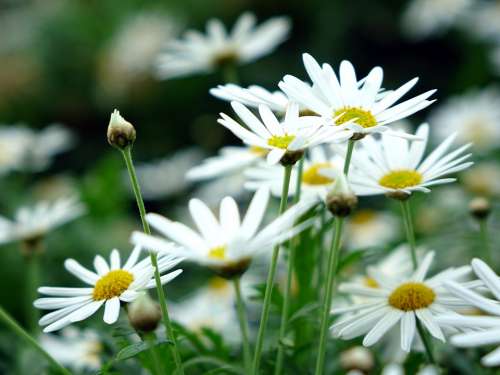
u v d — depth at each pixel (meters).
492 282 0.42
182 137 1.69
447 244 0.71
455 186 0.89
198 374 0.52
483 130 0.94
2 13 2.18
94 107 1.80
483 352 0.51
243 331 0.42
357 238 0.87
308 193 0.51
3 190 1.13
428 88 1.60
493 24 1.35
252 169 0.54
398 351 0.55
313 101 0.45
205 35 1.73
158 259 0.45
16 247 1.03
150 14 1.79
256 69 1.57
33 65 1.87
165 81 1.69
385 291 0.47
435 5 1.42
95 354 0.56
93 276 0.46
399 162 0.48
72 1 2.00
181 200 1.25
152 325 0.42
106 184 1.04
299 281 0.51
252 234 0.42
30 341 0.45
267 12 1.68
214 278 0.77
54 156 1.70
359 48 1.63
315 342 0.51
